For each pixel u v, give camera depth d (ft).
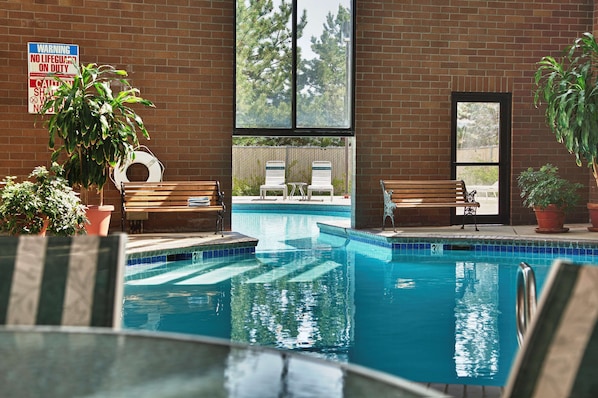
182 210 34.06
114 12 35.24
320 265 29.86
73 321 5.96
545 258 32.45
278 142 71.67
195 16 36.22
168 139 36.11
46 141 34.50
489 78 39.37
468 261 31.17
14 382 4.25
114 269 6.07
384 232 36.32
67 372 4.42
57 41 34.58
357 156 38.42
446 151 39.14
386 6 38.34
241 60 37.70
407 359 16.02
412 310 21.21
